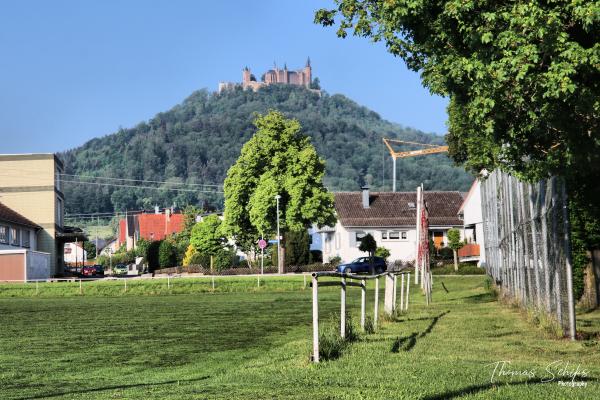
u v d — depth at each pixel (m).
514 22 9.84
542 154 11.83
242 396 9.42
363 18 12.41
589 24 9.48
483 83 10.26
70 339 20.02
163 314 29.42
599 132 10.67
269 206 76.88
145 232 165.75
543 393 9.15
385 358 12.87
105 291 51.22
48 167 77.06
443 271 62.94
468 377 10.62
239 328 22.23
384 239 88.06
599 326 17.75
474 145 14.60
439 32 11.33
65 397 10.45
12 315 30.52
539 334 16.64
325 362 12.52
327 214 78.25
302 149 78.44
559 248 15.95
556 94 9.68
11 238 68.31
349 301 35.81
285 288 51.00
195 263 89.31
